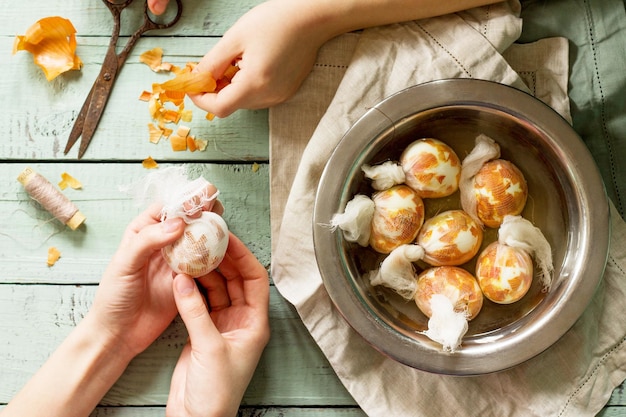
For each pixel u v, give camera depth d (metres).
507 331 0.79
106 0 0.83
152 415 0.84
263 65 0.78
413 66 0.81
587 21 0.83
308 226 0.81
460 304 0.77
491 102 0.77
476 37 0.80
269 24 0.77
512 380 0.83
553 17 0.84
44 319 0.85
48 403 0.79
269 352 0.85
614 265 0.82
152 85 0.84
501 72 0.80
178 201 0.73
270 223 0.85
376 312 0.78
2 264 0.85
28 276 0.85
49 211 0.84
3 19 0.85
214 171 0.85
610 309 0.82
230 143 0.85
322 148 0.80
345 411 0.85
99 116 0.84
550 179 0.81
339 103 0.81
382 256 0.80
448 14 0.81
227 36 0.78
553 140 0.77
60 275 0.85
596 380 0.82
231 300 0.84
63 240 0.85
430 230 0.77
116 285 0.78
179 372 0.81
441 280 0.77
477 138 0.79
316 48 0.81
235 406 0.78
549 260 0.79
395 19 0.80
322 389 0.85
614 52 0.83
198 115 0.85
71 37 0.84
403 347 0.77
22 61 0.85
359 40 0.82
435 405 0.82
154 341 0.84
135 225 0.79
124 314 0.80
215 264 0.75
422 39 0.81
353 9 0.78
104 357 0.81
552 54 0.83
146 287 0.81
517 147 0.81
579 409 0.82
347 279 0.77
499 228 0.78
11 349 0.85
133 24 0.85
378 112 0.76
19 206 0.85
